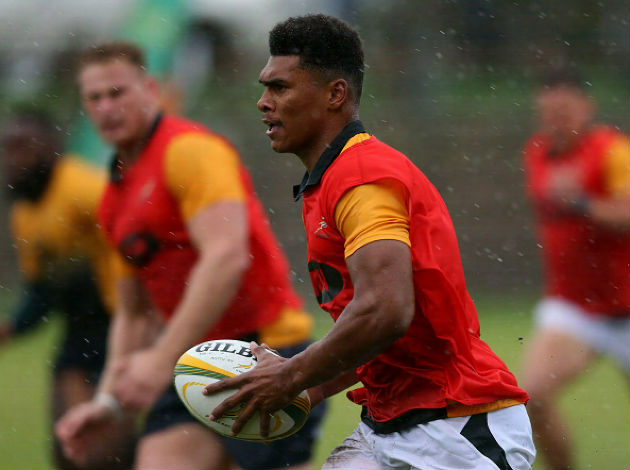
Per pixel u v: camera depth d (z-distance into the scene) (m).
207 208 13.62
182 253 14.24
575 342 18.67
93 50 14.08
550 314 19.06
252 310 14.21
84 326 17.25
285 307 14.54
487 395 10.45
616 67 60.28
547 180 19.62
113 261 16.72
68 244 17.09
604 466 18.50
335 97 10.67
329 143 10.69
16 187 16.95
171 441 13.59
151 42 47.19
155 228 14.12
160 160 13.86
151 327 15.06
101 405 14.39
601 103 56.44
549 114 20.11
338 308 10.62
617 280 18.67
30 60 55.25
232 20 59.62
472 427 10.39
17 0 56.44
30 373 30.95
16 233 17.31
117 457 16.14
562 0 62.09
